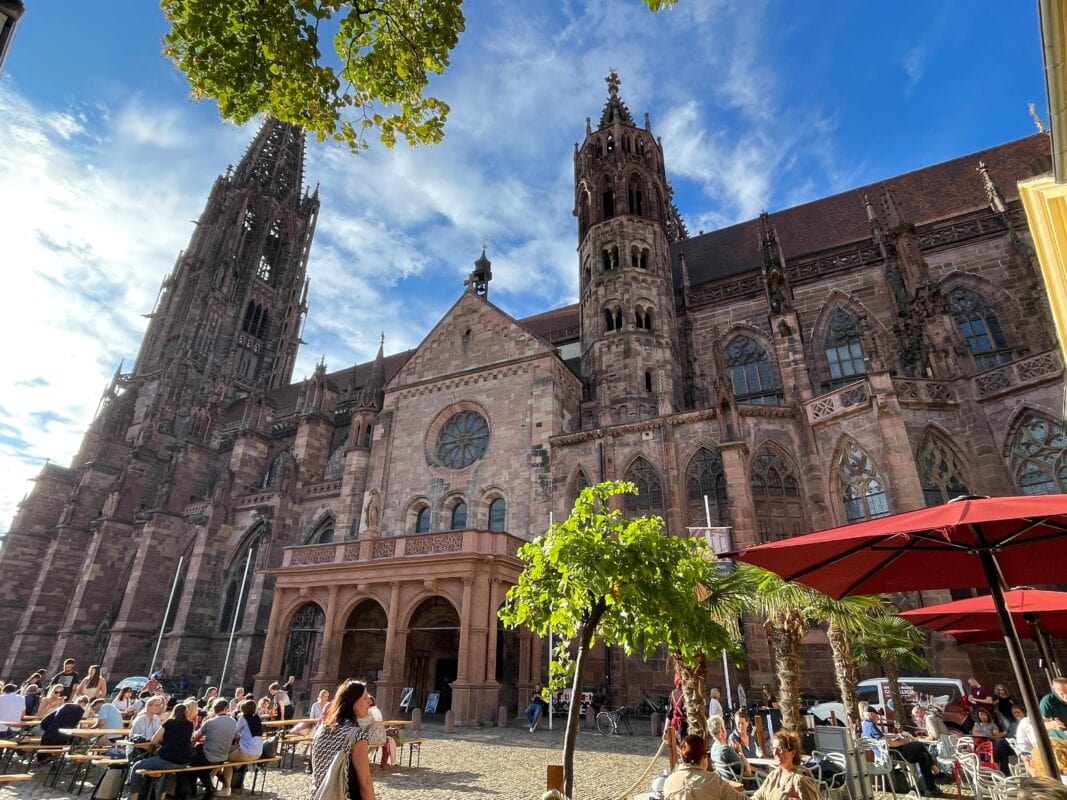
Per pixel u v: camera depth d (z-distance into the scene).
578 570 10.77
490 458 44.69
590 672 35.00
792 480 35.31
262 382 99.56
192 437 66.00
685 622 11.19
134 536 65.19
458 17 10.59
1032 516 6.88
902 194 51.91
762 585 15.38
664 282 50.66
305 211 119.38
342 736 6.70
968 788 16.05
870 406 31.83
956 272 42.69
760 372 47.19
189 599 52.84
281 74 10.18
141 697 26.81
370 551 35.56
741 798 8.60
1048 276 12.38
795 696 15.65
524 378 46.28
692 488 37.59
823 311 46.44
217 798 15.97
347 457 51.84
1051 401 28.41
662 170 58.06
